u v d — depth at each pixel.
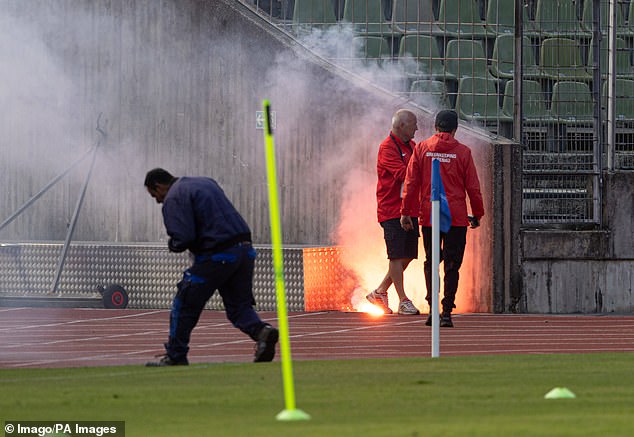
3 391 27.27
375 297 55.88
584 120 59.94
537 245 57.91
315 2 66.69
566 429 19.75
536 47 63.78
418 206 50.44
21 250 60.72
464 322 52.66
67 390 27.39
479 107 63.56
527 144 59.69
